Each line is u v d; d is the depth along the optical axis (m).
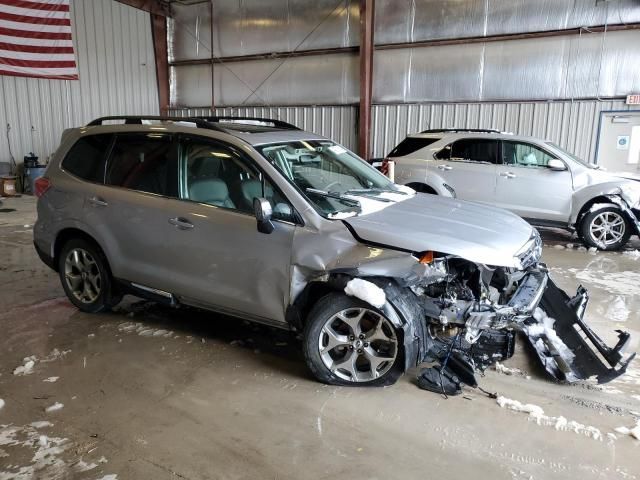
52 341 4.15
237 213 3.64
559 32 11.21
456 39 12.38
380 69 13.55
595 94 11.12
